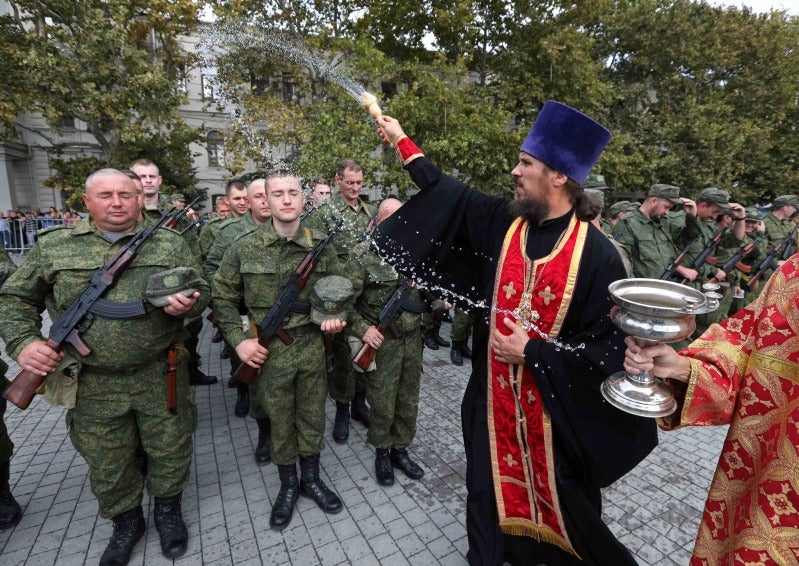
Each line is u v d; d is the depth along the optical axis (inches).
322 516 111.0
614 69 716.0
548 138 69.1
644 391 52.5
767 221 301.4
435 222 81.0
